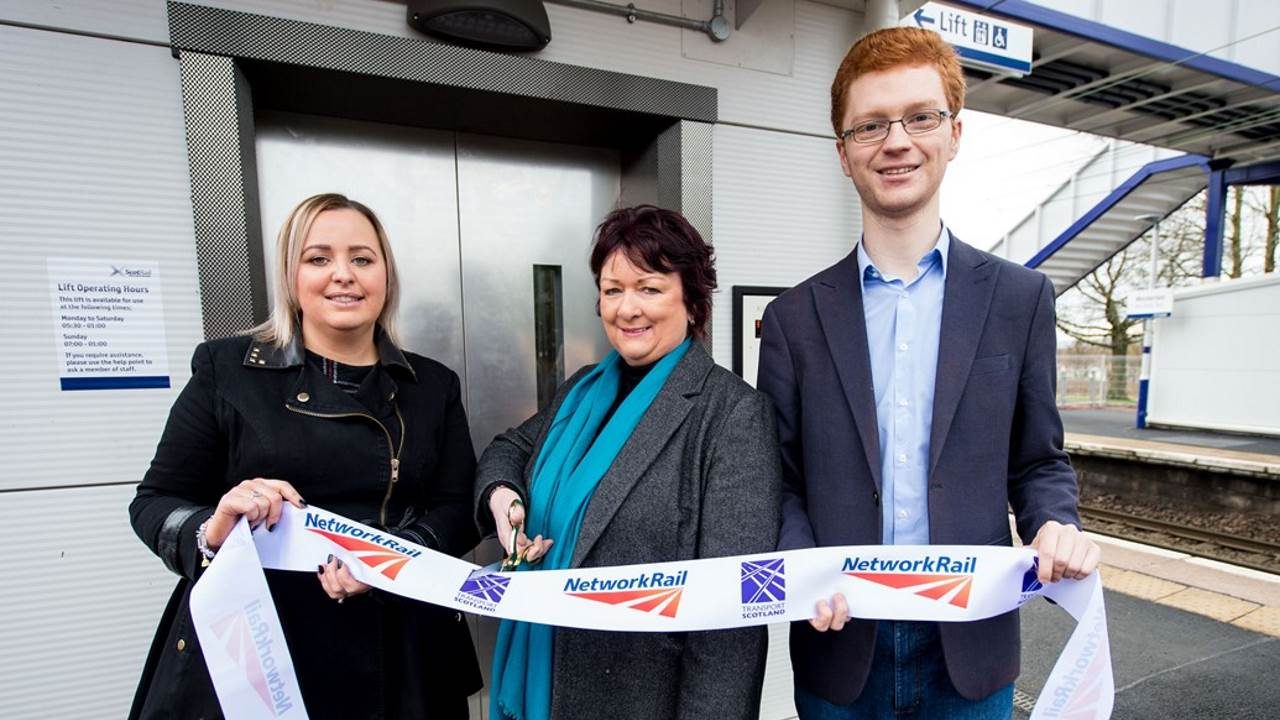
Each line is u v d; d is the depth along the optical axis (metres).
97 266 1.59
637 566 1.12
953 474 1.13
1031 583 1.09
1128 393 15.59
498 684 1.36
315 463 1.19
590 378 1.45
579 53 1.97
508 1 1.75
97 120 1.56
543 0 1.91
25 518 1.58
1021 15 5.12
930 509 1.13
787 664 2.37
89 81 1.55
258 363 1.20
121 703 1.68
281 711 1.08
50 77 1.53
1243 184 9.97
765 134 2.29
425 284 2.17
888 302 1.22
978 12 4.27
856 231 2.48
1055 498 1.11
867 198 1.19
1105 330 16.59
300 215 1.21
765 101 2.27
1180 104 7.74
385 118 2.03
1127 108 7.59
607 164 2.42
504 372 2.30
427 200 2.16
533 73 1.86
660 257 1.20
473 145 2.21
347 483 1.22
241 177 1.62
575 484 1.21
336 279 1.19
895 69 1.10
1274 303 8.71
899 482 1.18
